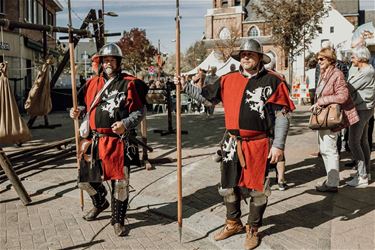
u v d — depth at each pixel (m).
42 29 11.91
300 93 25.67
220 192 4.44
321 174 6.86
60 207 5.79
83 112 5.09
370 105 5.87
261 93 4.07
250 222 4.27
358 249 4.04
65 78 28.09
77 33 13.40
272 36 32.72
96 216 5.26
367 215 4.91
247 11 61.09
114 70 4.71
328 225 4.67
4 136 7.30
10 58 21.67
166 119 17.19
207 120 16.27
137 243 4.54
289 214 5.05
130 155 4.73
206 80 13.67
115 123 4.54
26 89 21.66
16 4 22.44
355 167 6.94
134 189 6.45
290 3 30.89
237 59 4.41
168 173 7.43
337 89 5.50
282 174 5.99
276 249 4.14
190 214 5.27
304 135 11.46
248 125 4.10
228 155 4.23
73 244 4.53
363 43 6.06
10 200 6.14
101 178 4.73
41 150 9.22
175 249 4.38
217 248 4.40
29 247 4.47
